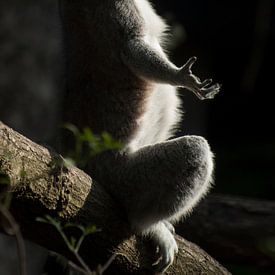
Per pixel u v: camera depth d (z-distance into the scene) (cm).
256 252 1457
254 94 2505
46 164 946
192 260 1078
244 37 2333
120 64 1108
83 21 1120
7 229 950
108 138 891
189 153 1066
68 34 1140
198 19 2297
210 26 2309
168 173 1071
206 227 1452
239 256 1462
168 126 1175
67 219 976
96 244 1014
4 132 912
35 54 1688
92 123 1122
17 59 1681
